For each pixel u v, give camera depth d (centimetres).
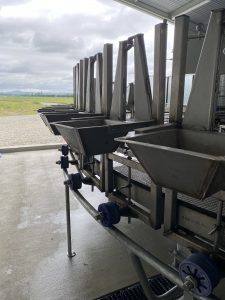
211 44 98
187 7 407
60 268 177
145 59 129
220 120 181
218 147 100
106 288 159
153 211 114
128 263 182
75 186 169
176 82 114
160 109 125
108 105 187
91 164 184
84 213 259
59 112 220
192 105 109
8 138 618
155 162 70
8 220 245
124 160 129
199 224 96
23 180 362
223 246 88
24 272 173
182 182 66
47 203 284
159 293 154
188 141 109
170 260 184
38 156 499
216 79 100
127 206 130
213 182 60
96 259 186
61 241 209
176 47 111
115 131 116
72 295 154
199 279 75
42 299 151
